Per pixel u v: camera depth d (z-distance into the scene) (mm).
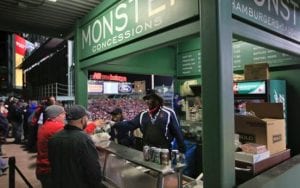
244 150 2172
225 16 1776
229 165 1728
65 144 2025
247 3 2035
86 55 3846
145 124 3076
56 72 15680
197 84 4906
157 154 2115
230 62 1784
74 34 4234
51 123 2754
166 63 5418
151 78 11250
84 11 3756
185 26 2092
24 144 8297
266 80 3521
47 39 15477
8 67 25812
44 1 3404
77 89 4102
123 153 2494
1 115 6336
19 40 26531
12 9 3650
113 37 3100
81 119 2137
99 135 3041
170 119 2984
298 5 2891
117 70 4562
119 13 2975
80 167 2004
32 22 4211
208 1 1767
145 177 2160
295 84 3836
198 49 5164
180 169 2074
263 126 2256
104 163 2746
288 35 2650
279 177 2035
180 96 5223
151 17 2434
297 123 3824
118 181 2516
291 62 3852
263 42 2256
